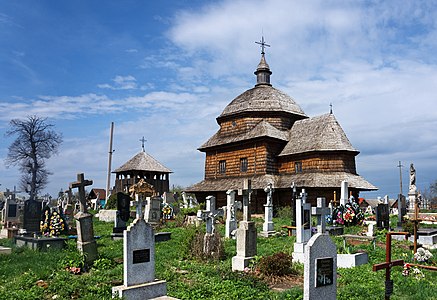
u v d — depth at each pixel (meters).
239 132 46.03
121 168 60.03
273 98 47.03
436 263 13.97
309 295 8.02
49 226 20.19
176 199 56.94
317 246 8.23
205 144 49.62
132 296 9.34
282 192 39.69
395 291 10.26
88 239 13.13
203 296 9.82
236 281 11.25
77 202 43.34
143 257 9.84
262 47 52.31
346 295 9.59
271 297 9.77
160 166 60.03
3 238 22.09
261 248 17.06
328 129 39.69
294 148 40.72
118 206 22.12
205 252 14.93
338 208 26.55
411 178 38.19
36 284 10.49
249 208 13.75
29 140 63.94
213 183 46.38
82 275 11.77
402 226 21.56
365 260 14.07
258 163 41.97
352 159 39.03
